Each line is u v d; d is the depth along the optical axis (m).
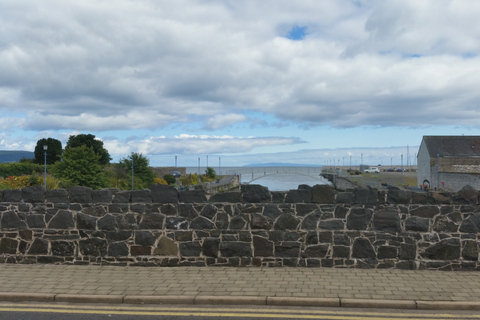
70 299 6.95
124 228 9.00
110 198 9.07
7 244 9.19
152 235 8.95
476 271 8.27
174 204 8.95
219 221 8.84
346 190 9.50
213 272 8.34
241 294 6.95
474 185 41.88
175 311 6.42
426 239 8.41
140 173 48.72
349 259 8.53
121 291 7.20
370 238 8.52
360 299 6.64
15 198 9.23
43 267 8.84
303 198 8.70
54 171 36.09
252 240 8.76
